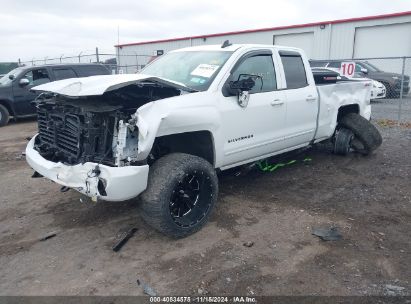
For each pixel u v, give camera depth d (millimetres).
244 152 4609
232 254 3566
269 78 4953
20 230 4141
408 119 10953
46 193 5199
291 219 4293
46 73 11734
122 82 3441
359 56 20875
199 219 3920
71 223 4273
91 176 3381
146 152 3443
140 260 3498
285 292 3021
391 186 5340
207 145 4227
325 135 6090
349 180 5605
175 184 3617
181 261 3463
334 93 6086
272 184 5441
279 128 5043
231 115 4285
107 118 3551
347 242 3773
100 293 3041
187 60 4816
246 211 4512
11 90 11141
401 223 4191
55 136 4023
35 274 3311
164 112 3576
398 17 19047
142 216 3707
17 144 8562
